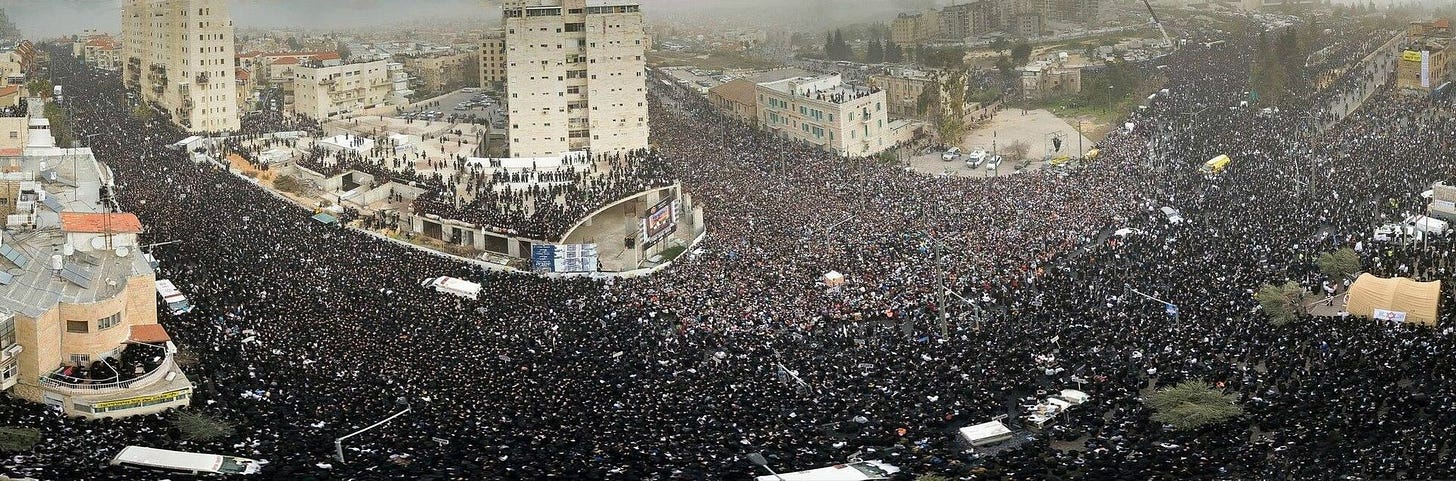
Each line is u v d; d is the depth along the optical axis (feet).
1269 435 510.99
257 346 619.67
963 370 604.08
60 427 520.83
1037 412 549.13
